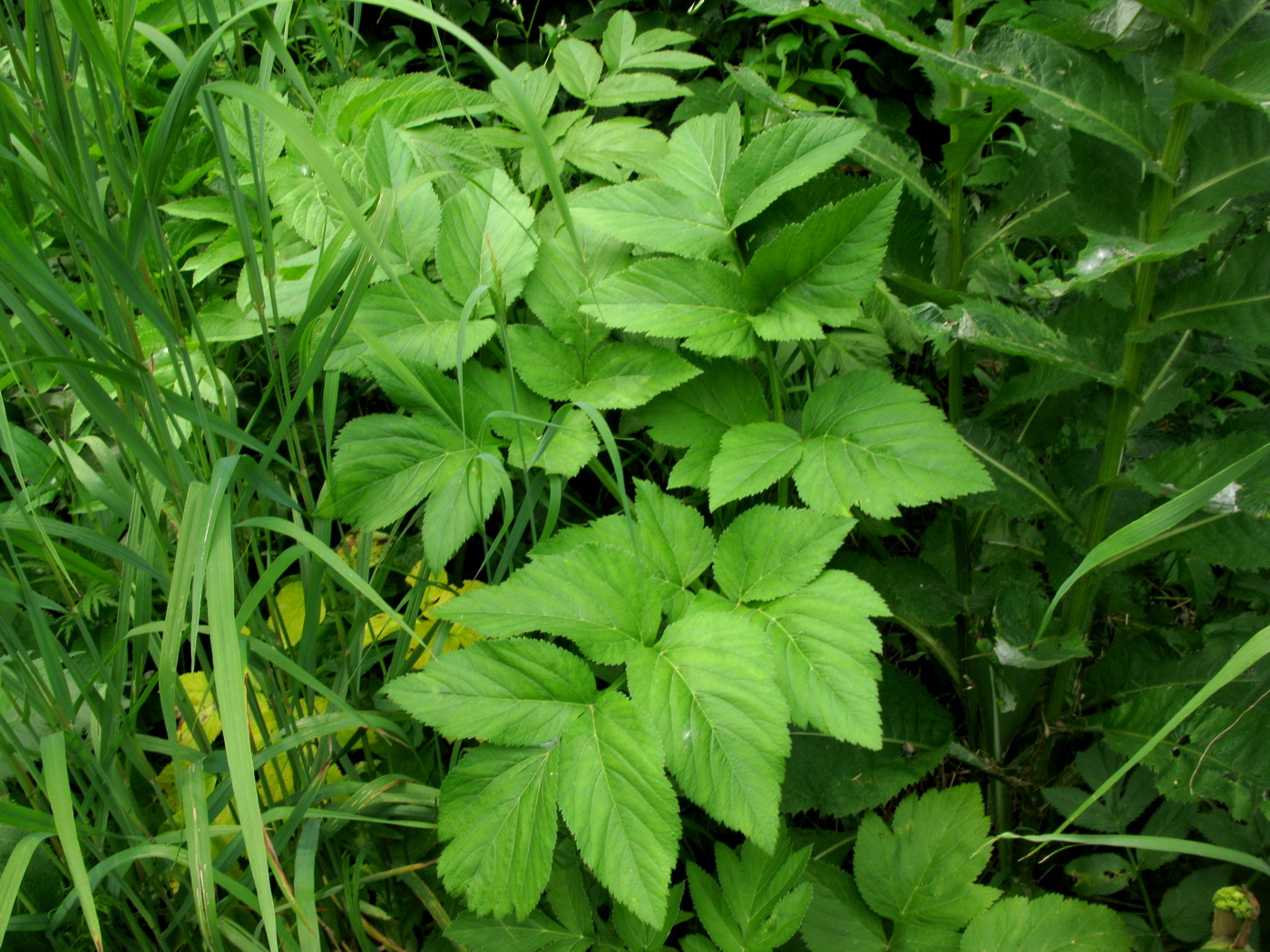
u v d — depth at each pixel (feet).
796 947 4.68
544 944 4.14
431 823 4.09
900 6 4.90
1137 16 3.86
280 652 3.92
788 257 4.64
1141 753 3.08
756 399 5.05
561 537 4.54
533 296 5.07
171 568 4.21
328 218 5.53
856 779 4.81
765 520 4.46
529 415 4.94
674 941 4.98
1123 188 4.23
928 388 6.61
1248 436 4.11
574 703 3.84
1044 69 4.07
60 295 3.07
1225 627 4.97
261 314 3.63
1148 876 5.12
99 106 3.22
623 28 6.79
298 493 6.22
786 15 4.47
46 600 3.75
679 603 4.40
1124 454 5.36
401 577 5.96
